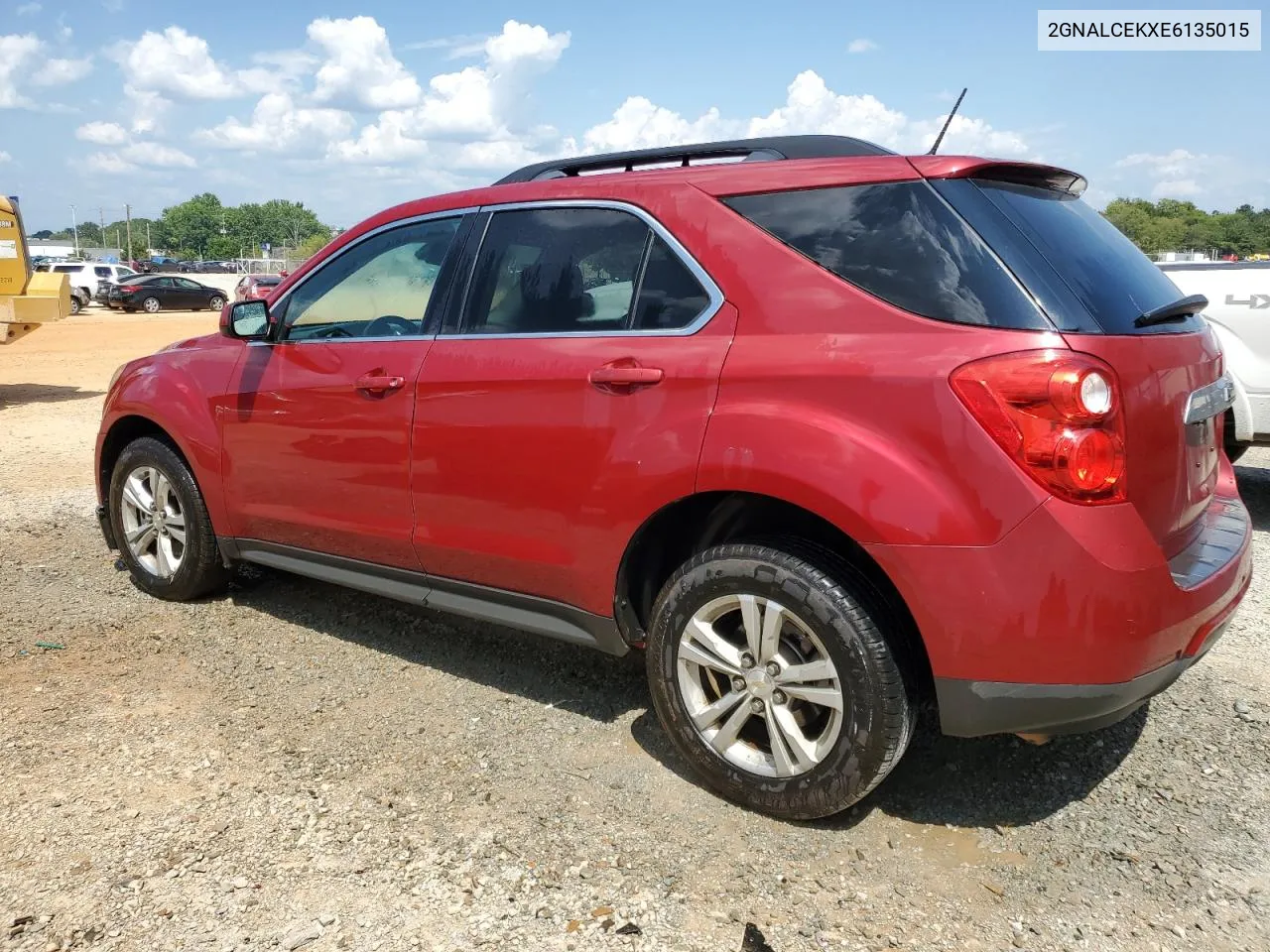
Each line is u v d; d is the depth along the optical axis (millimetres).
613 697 3676
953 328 2459
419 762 3180
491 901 2482
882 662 2564
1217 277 6000
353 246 3887
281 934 2359
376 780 3061
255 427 4066
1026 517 2342
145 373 4625
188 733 3365
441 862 2643
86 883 2541
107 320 32000
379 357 3623
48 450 9039
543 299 3252
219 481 4266
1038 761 3176
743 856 2670
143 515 4719
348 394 3680
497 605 3436
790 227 2783
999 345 2385
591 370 3006
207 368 4328
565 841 2738
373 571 3803
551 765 3160
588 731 3398
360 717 3500
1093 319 2422
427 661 4004
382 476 3611
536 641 4230
